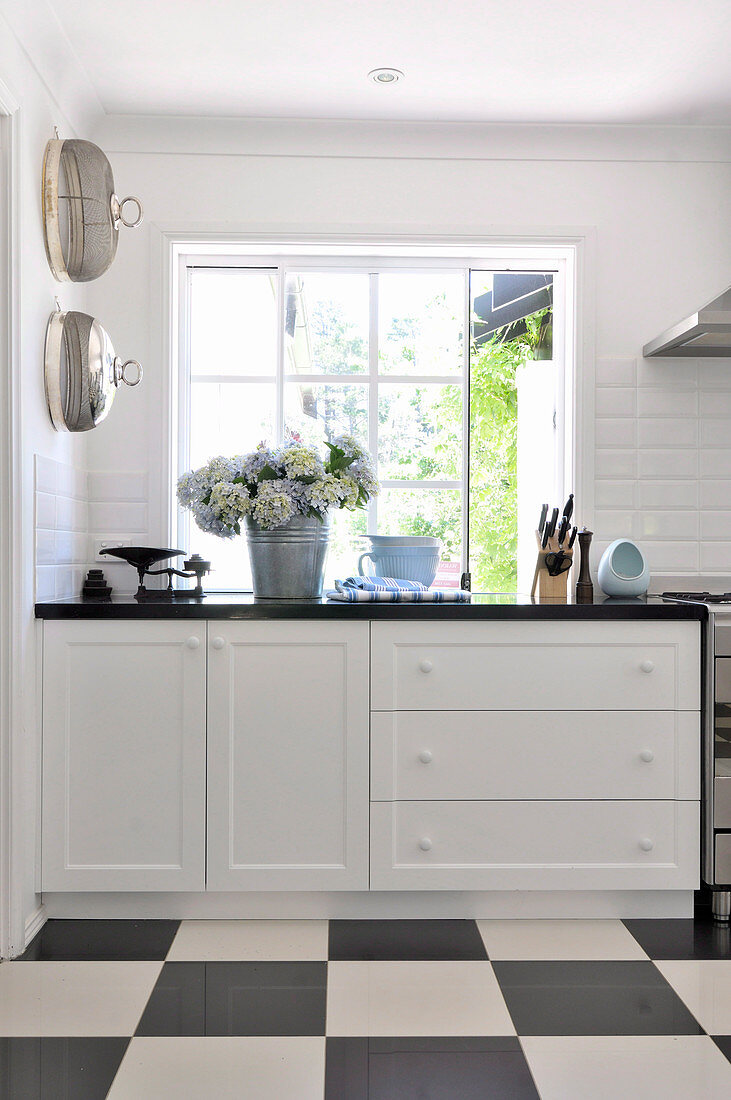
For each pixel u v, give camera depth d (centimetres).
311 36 260
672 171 322
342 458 296
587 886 263
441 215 319
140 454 317
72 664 259
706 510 322
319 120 309
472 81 285
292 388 336
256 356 336
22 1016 207
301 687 260
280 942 248
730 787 262
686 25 254
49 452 274
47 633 259
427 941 249
